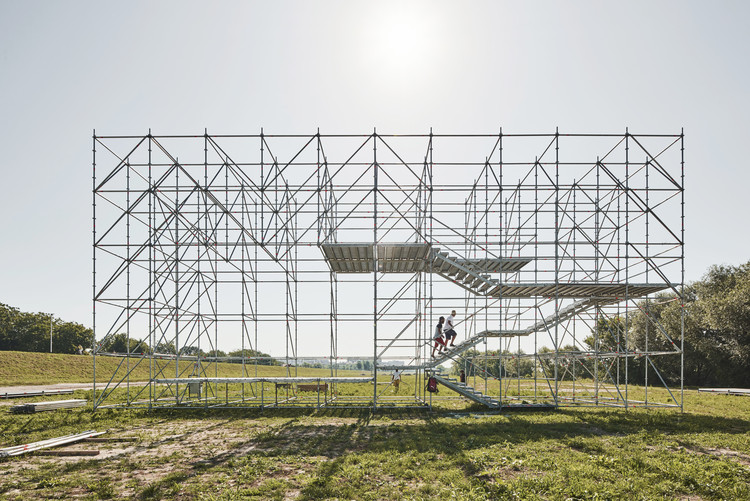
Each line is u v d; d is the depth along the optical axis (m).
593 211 26.22
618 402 24.94
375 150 22.23
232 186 23.52
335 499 9.34
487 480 10.44
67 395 28.41
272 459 12.44
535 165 23.05
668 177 22.36
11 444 14.45
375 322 21.38
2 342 91.06
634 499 9.10
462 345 23.08
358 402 24.48
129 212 22.62
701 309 49.72
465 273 24.73
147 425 18.05
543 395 29.22
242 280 26.42
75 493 9.95
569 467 11.08
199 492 9.86
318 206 23.25
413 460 12.14
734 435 15.16
